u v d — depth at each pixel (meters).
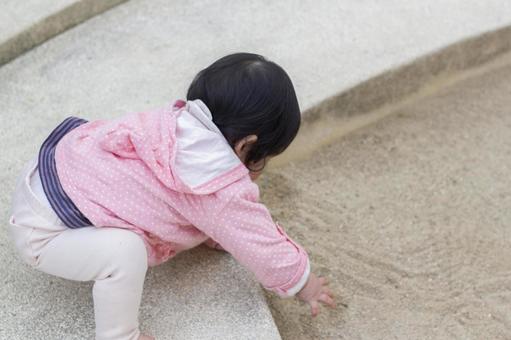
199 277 1.88
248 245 1.66
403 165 2.57
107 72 2.60
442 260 2.25
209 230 1.67
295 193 2.43
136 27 2.82
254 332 1.75
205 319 1.78
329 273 2.18
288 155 2.53
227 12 2.91
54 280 1.87
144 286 1.85
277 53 2.70
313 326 2.03
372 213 2.39
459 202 2.44
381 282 2.17
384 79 2.64
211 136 1.64
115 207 1.62
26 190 1.69
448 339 2.03
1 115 2.42
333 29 2.82
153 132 1.65
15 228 1.69
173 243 1.74
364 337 2.02
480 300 2.14
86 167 1.65
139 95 2.50
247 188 1.66
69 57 2.67
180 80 2.56
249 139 1.68
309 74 2.60
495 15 2.93
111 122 1.75
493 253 2.28
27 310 1.79
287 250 1.71
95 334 1.73
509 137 2.70
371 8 2.95
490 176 2.54
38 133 2.35
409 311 2.10
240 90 1.64
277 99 1.66
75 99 2.49
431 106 2.81
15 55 2.68
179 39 2.76
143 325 1.76
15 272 1.89
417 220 2.38
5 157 2.25
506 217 2.40
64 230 1.66
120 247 1.60
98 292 1.61
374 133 2.68
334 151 2.60
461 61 2.85
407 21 2.88
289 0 2.98
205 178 1.62
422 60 2.71
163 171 1.61
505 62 2.99
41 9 2.75
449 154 2.62
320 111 2.52
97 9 2.88
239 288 1.86
